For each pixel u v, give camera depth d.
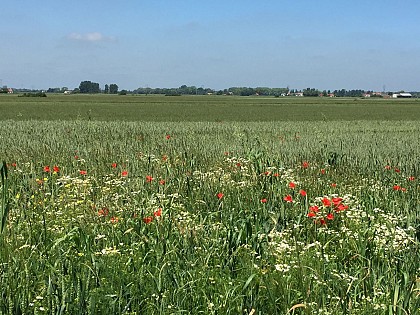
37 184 9.65
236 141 22.67
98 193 9.29
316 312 4.82
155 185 9.98
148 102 125.12
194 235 6.63
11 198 8.04
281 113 83.75
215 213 7.80
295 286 5.50
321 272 5.80
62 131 29.23
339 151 19.00
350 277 5.38
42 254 5.90
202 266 5.83
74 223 7.32
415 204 9.38
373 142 24.55
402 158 16.70
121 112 79.88
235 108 99.62
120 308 4.88
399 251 6.43
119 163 13.26
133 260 5.90
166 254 6.01
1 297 4.82
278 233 6.79
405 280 5.13
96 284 5.30
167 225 7.01
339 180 12.13
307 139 26.23
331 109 99.81
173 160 13.59
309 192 10.12
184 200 9.15
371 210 8.65
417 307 4.88
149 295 5.28
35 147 18.17
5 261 5.89
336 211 7.88
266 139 25.33
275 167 11.44
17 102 113.00
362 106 116.19
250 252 6.15
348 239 7.02
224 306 5.00
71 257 5.81
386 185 11.81
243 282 5.42
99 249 6.40
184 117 69.75
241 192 9.87
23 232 6.97
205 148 18.50
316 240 7.18
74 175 11.59
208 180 10.77
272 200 8.50
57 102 115.75
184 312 4.95
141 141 21.48
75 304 4.83
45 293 5.03
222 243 6.65
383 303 5.00
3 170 6.27
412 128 44.16
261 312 4.87
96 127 33.75
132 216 7.66
